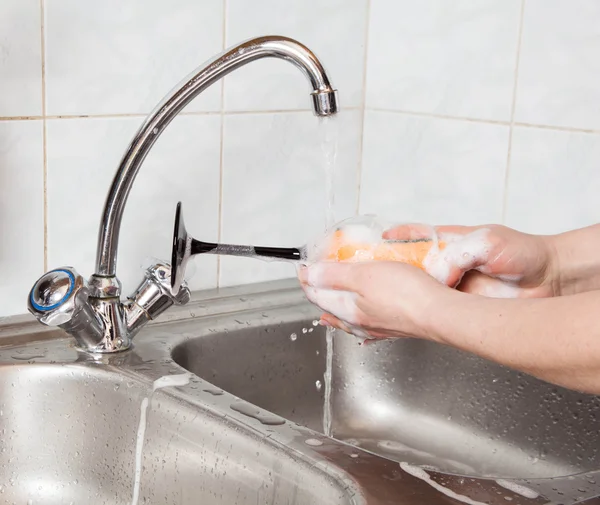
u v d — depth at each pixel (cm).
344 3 123
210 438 75
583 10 101
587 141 103
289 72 117
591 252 76
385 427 113
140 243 108
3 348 91
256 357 108
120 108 102
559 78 105
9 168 95
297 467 67
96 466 87
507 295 78
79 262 103
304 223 124
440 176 121
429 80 120
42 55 95
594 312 52
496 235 74
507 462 104
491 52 112
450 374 110
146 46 103
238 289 118
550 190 108
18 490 86
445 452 109
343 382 116
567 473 99
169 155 108
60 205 100
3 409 86
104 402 86
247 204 117
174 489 80
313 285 71
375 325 68
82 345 91
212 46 109
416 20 121
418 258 72
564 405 99
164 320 105
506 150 112
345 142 129
